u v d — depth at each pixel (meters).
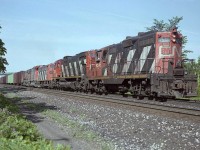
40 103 26.39
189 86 22.98
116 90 32.97
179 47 24.11
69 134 12.47
